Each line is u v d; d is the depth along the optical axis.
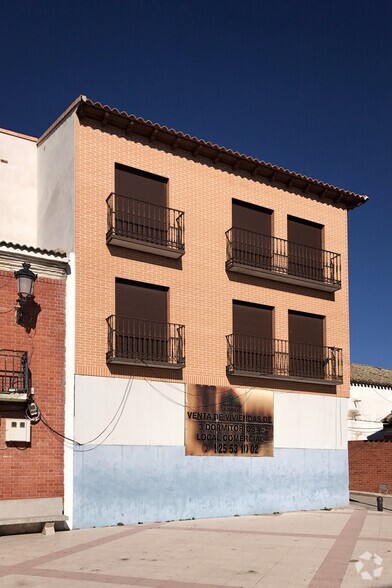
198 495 18.23
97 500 16.28
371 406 36.72
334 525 16.72
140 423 17.44
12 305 15.73
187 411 18.45
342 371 22.41
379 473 28.53
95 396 16.69
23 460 15.30
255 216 21.33
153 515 17.23
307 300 21.97
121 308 17.84
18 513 14.85
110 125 18.27
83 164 17.56
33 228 19.28
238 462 19.28
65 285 16.73
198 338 19.09
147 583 9.74
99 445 16.55
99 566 11.02
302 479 20.70
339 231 23.28
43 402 15.82
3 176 19.09
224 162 20.59
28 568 10.87
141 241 17.81
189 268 19.25
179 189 19.44
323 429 21.56
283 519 18.09
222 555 12.03
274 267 20.89
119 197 18.05
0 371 15.28
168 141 19.30
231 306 20.06
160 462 17.64
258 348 20.50
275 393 20.59
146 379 17.78
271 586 9.54
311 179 22.19
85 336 16.75
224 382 19.45
